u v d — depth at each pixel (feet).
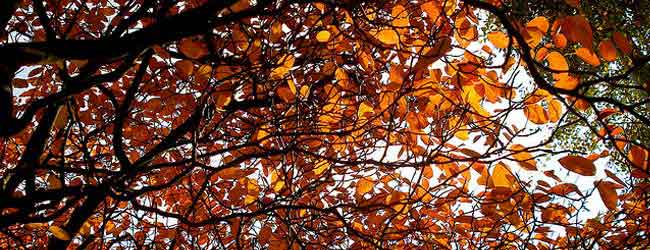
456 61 9.37
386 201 11.07
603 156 9.53
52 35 11.42
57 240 13.47
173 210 15.85
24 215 10.21
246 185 12.60
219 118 14.84
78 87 10.57
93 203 13.19
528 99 9.11
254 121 14.30
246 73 10.59
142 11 11.94
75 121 12.96
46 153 14.30
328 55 11.28
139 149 15.93
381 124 11.39
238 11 10.21
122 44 9.32
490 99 9.21
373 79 12.17
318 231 12.51
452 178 10.62
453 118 10.52
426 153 10.66
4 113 9.18
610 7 12.23
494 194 9.69
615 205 8.28
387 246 12.49
